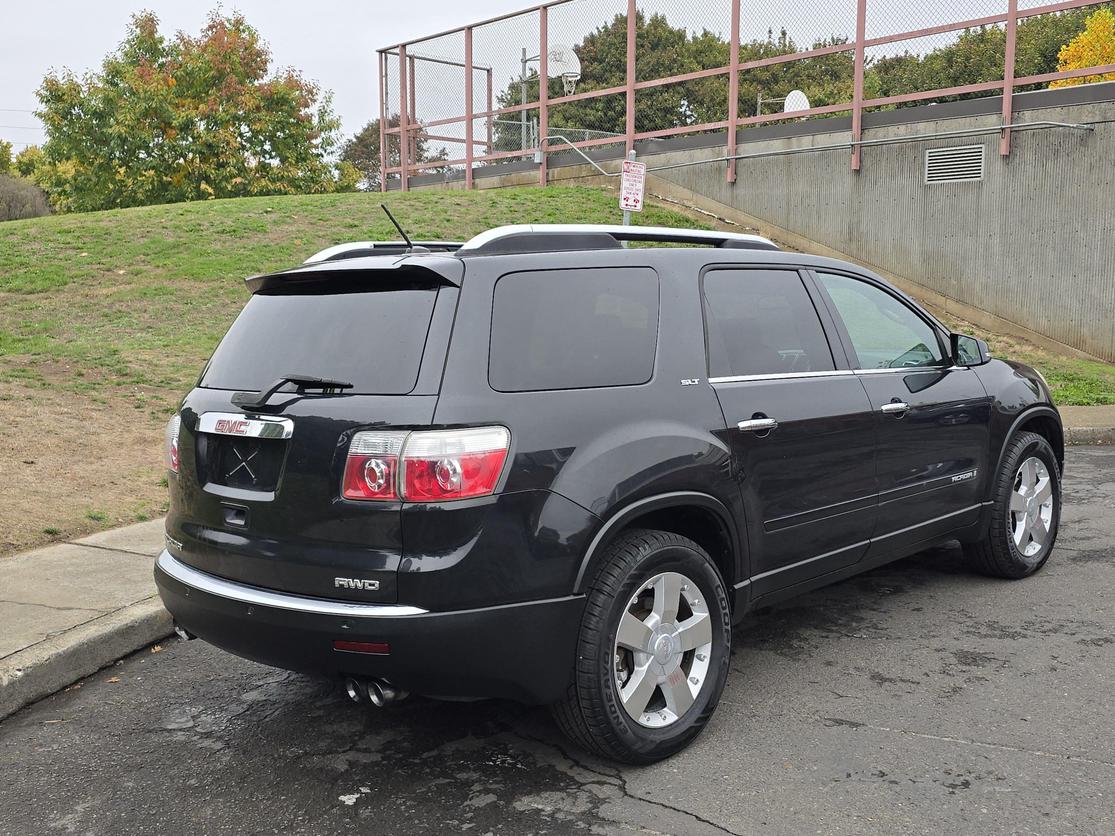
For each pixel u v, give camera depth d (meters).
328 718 3.86
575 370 3.35
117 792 3.28
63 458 7.48
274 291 3.70
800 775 3.27
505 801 3.16
